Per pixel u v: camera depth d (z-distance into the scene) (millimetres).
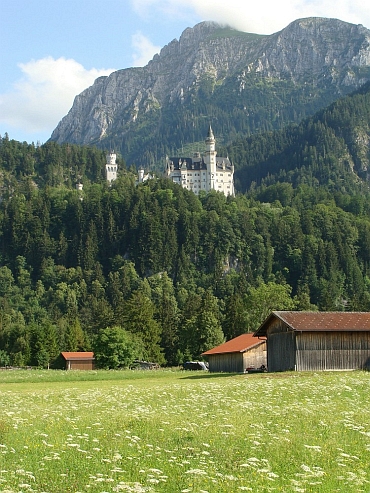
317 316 76625
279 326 77062
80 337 158125
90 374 90125
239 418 33344
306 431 30062
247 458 25109
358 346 74625
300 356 72938
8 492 19812
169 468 23500
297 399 41719
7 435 29125
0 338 170750
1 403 43688
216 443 27516
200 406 38531
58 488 21359
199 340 139750
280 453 25812
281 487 21141
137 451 26000
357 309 173750
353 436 29125
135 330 145500
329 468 23719
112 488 20625
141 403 41156
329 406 37656
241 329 150375
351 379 54094
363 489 21203
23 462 24312
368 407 37844
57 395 49781
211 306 164000
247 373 81438
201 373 90562
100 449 26141
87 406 40062
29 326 170500
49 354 148625
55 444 27031
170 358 152750
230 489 20906
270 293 151250
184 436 28859
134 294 176000
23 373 95812
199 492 20062
